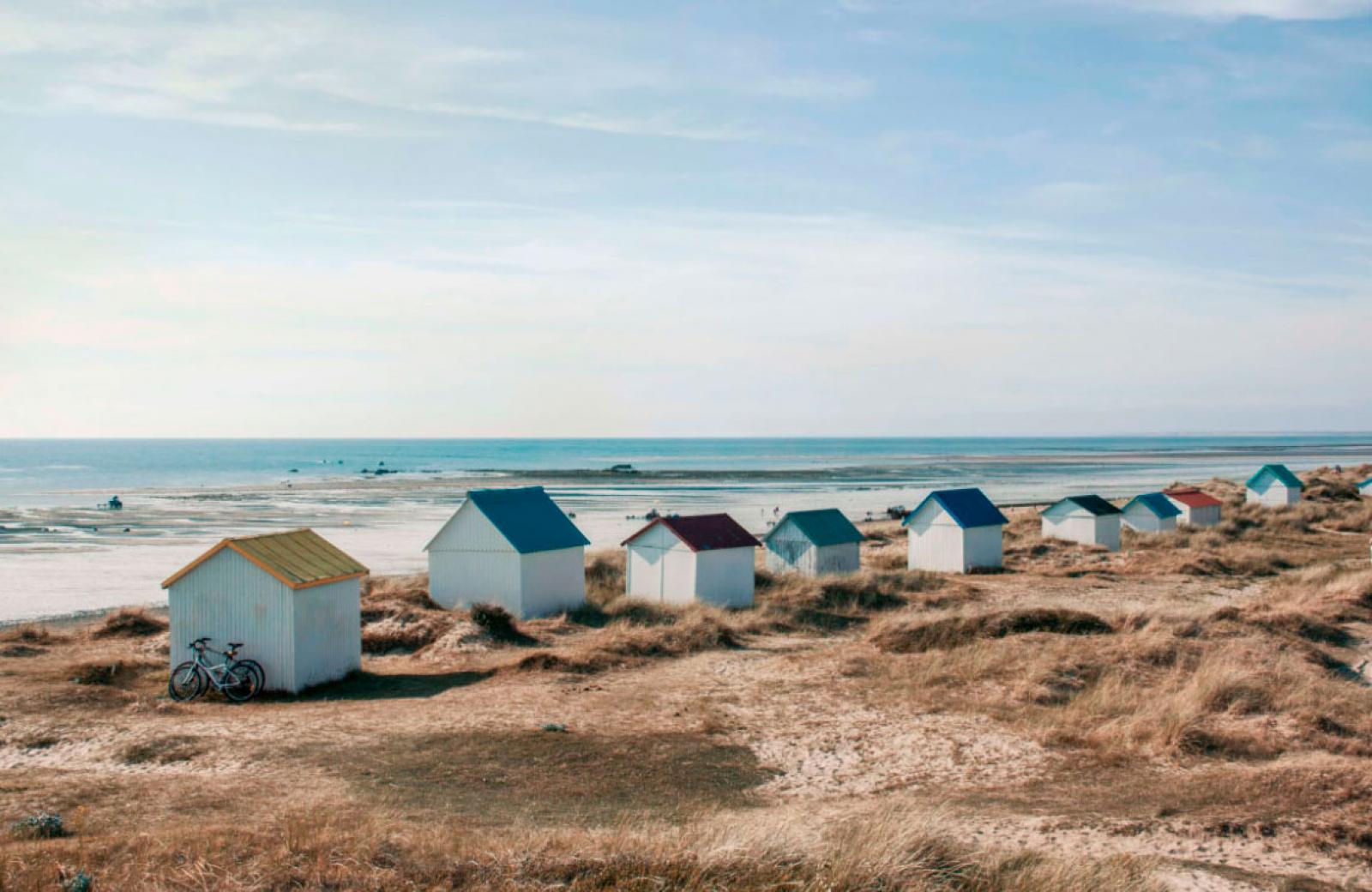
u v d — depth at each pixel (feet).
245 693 74.18
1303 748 56.08
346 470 650.43
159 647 92.73
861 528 222.69
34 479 544.62
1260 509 230.27
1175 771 51.65
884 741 59.77
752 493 405.39
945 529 157.28
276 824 41.09
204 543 217.56
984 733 60.44
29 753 56.65
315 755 55.93
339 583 80.94
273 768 52.95
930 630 91.91
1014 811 45.03
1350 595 103.96
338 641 80.69
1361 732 58.95
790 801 48.96
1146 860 36.14
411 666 88.17
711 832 37.81
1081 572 153.17
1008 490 420.77
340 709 68.95
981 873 34.58
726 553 125.49
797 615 115.44
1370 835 39.22
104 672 79.66
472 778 51.98
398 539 227.40
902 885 33.09
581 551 123.34
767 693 73.15
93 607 137.39
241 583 76.13
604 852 35.73
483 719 65.16
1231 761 53.47
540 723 64.08
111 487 461.37
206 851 35.94
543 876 33.63
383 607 106.73
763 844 35.70
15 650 90.58
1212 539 185.37
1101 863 35.68
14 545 211.82
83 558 189.88
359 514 302.25
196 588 77.41
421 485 467.11
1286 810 42.65
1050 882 33.24
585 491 421.18
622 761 55.77
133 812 44.16
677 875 33.71
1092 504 179.63
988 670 76.23
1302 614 91.97
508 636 99.81
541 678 79.10
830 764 55.88
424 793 48.88
